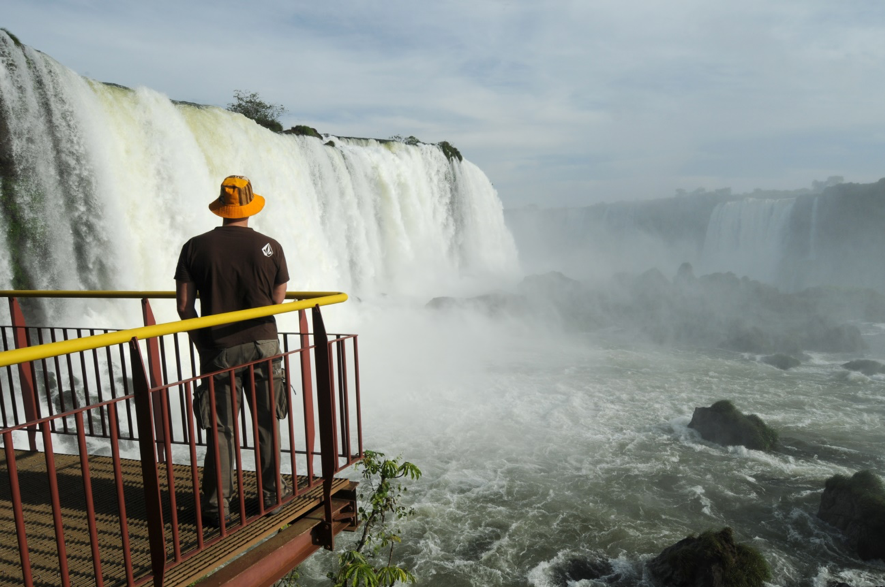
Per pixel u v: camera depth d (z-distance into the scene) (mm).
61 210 15133
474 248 42125
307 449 4125
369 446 13594
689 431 14734
